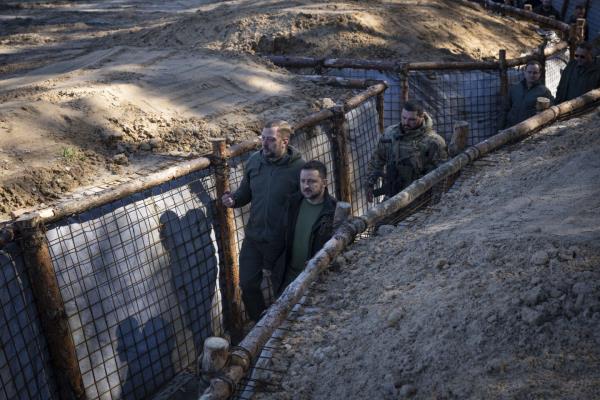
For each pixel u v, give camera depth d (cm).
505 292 351
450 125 924
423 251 441
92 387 473
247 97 809
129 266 498
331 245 451
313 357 362
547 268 362
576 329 315
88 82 779
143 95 756
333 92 849
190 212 549
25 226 415
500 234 421
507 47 1169
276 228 545
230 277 589
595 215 415
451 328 342
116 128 671
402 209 536
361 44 1045
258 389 345
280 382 348
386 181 652
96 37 1272
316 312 407
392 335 357
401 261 441
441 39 1110
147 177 507
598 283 334
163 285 525
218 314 586
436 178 549
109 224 487
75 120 668
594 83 822
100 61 930
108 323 482
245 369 338
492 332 329
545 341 314
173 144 677
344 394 331
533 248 385
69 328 455
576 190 475
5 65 1041
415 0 1266
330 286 434
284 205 542
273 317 373
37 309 435
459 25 1179
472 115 928
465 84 916
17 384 411
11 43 1247
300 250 538
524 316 328
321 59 934
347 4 1195
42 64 1032
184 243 543
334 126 705
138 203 510
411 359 335
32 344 427
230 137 697
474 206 513
